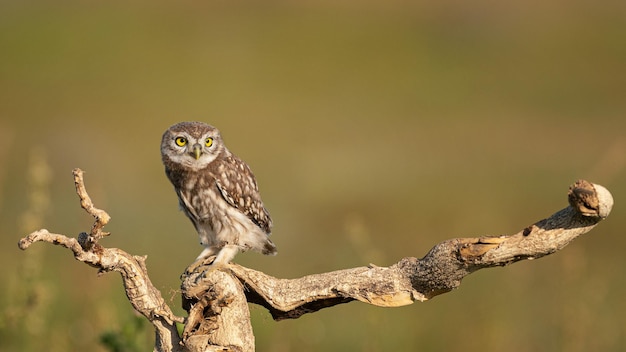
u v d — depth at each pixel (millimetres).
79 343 10375
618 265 15922
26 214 9828
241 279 6355
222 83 43906
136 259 6012
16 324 9562
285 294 6328
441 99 41031
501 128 33438
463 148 29672
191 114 36719
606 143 30109
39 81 41344
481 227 20219
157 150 28656
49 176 10414
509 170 26078
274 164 27328
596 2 59094
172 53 49000
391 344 11016
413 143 30953
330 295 6211
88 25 51688
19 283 9781
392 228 20016
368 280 6082
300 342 10781
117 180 23062
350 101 40781
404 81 45656
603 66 46719
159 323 6113
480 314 11914
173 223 18359
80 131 30172
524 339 11766
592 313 11078
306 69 48125
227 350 6137
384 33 55094
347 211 21297
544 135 31828
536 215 21594
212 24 56031
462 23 56062
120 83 42188
